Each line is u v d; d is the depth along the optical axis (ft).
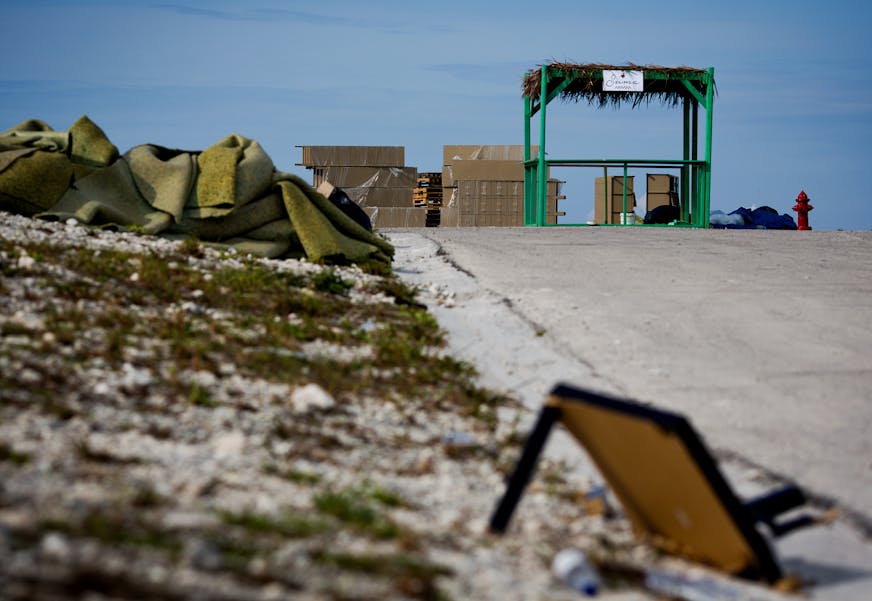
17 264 35.45
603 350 34.30
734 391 29.19
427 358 31.55
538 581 14.60
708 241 70.13
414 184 112.37
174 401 22.81
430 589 13.07
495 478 20.88
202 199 50.26
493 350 34.73
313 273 45.80
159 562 12.30
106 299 32.73
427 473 20.72
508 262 55.77
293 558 13.38
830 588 16.47
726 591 15.49
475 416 26.00
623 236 75.66
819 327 37.52
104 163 51.31
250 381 25.85
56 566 11.57
